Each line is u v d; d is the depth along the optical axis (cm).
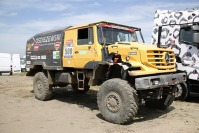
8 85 1518
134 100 616
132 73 616
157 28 1020
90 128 606
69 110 802
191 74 918
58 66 895
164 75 656
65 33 875
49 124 643
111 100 648
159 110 792
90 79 777
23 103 924
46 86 958
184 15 946
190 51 922
